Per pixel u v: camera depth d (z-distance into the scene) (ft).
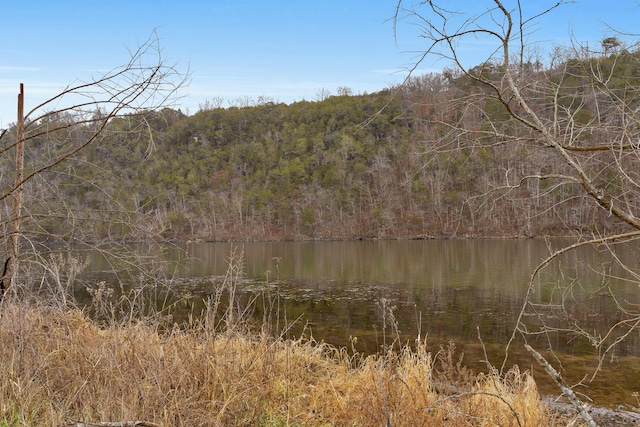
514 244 138.21
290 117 330.34
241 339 16.87
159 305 47.32
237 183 268.82
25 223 16.05
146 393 12.22
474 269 87.15
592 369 29.14
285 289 67.87
